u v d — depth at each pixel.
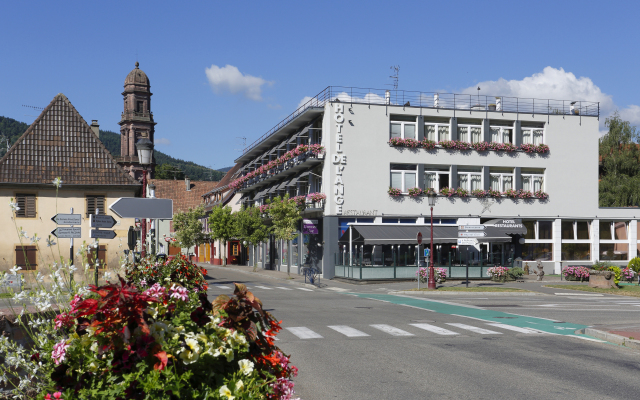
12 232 31.14
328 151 37.41
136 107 106.25
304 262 43.03
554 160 41.31
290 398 4.13
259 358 4.08
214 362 3.72
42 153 32.91
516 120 40.66
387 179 38.03
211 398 3.47
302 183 43.69
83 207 32.53
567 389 8.13
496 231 37.81
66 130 34.06
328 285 33.09
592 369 9.56
